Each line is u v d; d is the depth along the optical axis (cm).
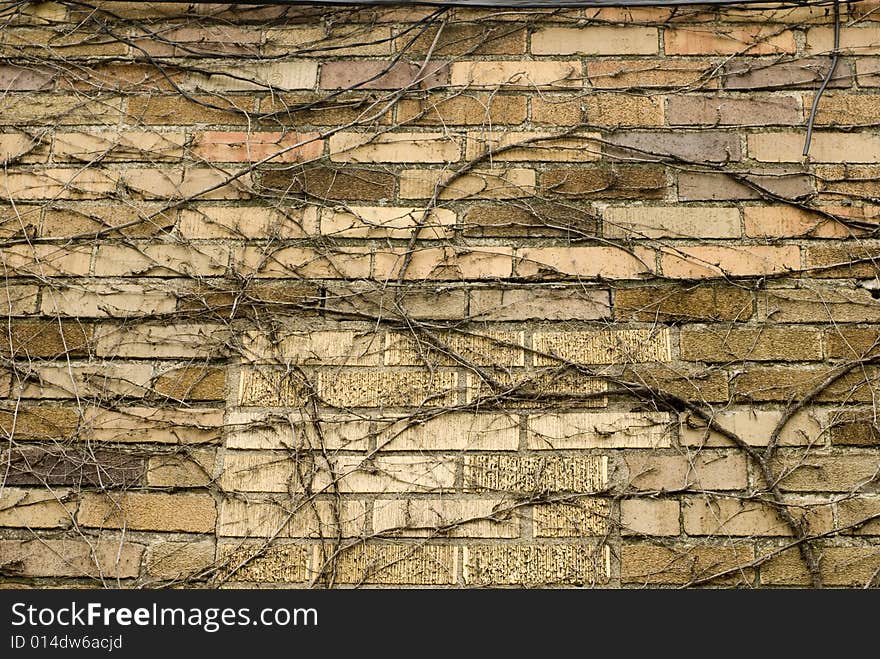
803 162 204
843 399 187
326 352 194
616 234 201
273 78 217
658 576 177
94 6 221
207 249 203
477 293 198
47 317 198
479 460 186
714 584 176
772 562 177
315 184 207
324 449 187
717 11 217
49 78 217
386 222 204
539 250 201
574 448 186
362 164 209
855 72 211
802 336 192
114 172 210
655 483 183
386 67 217
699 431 186
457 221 203
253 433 189
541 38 217
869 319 192
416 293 198
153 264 202
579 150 208
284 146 211
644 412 188
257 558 181
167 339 196
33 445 189
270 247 203
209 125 213
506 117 211
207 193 207
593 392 190
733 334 192
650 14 218
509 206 204
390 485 185
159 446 189
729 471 183
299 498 184
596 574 178
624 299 196
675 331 193
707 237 200
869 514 179
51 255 203
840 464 182
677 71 213
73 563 181
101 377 194
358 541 181
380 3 217
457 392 191
